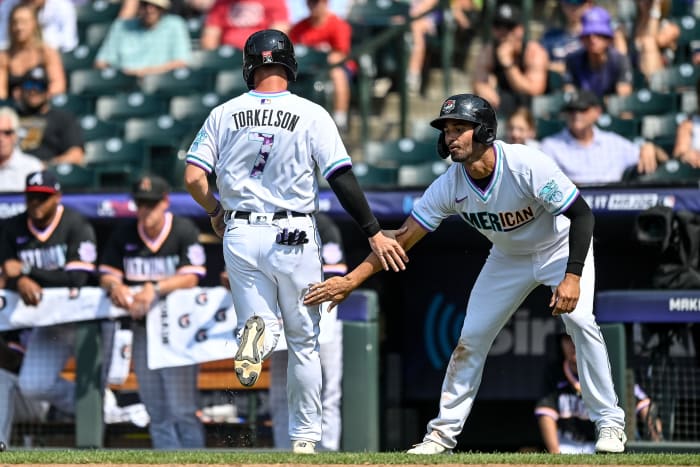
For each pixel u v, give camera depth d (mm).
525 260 20047
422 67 43438
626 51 39781
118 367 29547
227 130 18672
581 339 19875
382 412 34562
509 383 34625
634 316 27234
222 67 42031
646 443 26141
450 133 18922
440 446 20344
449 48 41219
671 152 35781
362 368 28531
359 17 42469
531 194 19062
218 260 33625
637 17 40375
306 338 19047
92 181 36938
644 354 28266
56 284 29641
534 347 34500
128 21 43406
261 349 17922
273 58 18766
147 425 30719
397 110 42688
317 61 40219
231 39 43219
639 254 32500
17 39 42375
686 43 41156
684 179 32500
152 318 28938
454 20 43281
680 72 38125
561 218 19703
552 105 37312
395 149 37312
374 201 31516
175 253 29562
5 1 46125
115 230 30094
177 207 32719
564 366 29094
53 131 38000
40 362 29750
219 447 30375
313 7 40938
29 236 29750
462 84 43500
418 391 35250
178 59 42812
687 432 28047
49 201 29469
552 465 17109
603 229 31297
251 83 19375
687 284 28375
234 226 18609
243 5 43156
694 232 28625
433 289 35188
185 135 38469
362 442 28484
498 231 19703
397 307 35312
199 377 30781
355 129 41500
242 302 18750
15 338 29938
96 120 40000
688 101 36969
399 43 41750
